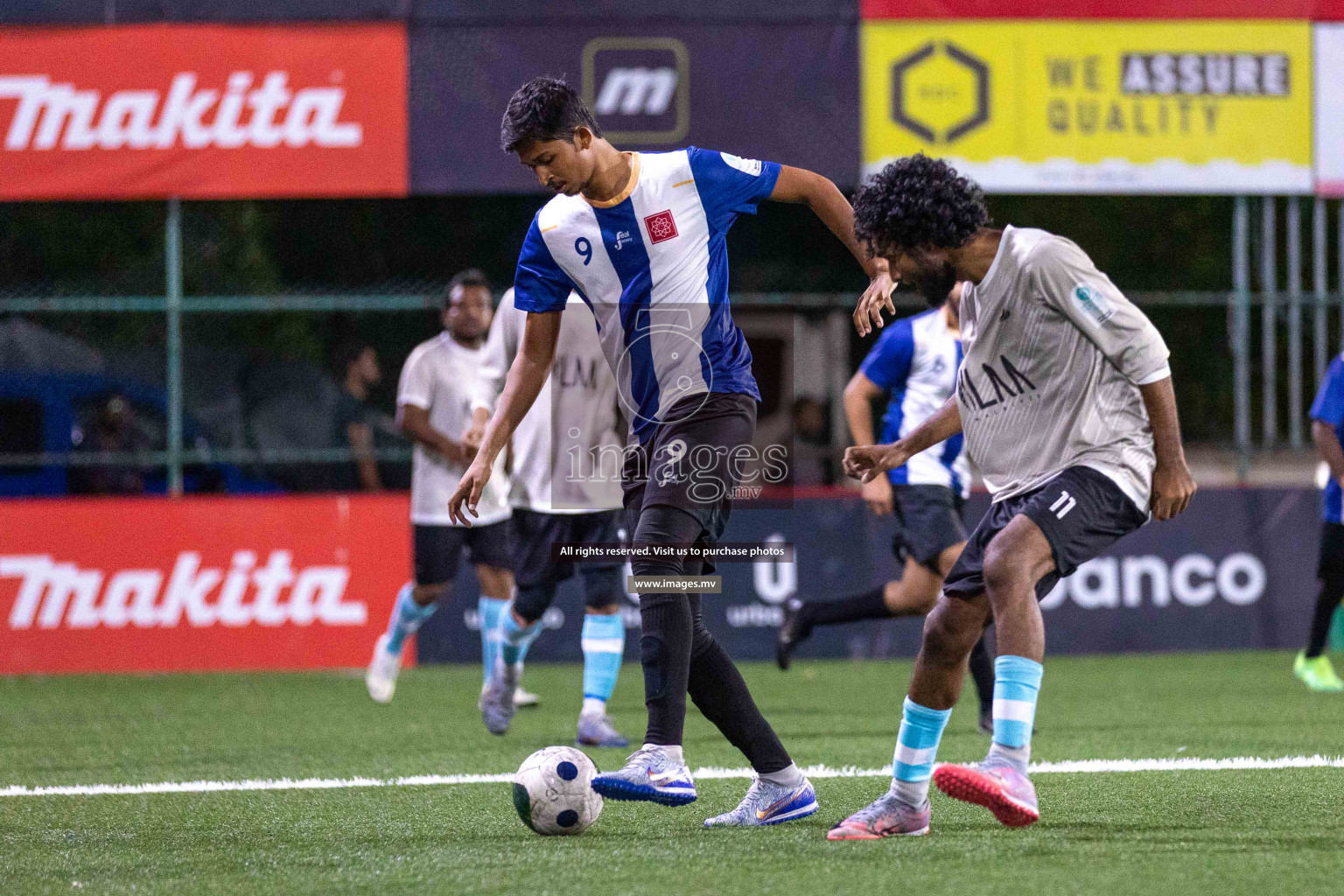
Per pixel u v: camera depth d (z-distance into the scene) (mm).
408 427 26375
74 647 33938
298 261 50531
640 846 13117
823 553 35500
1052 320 12586
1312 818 14195
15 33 33688
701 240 13789
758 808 14195
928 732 13289
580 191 13602
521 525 22172
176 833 14539
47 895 11648
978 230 12578
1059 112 34406
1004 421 13094
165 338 45125
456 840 13766
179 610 34156
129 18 33875
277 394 39469
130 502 34219
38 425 38219
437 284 50938
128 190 33844
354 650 34438
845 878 11461
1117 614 35469
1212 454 41969
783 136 34125
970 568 13180
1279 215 46375
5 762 20281
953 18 34281
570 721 25125
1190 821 14070
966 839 13125
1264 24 34562
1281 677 30734
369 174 34062
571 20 33969
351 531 34562
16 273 48719
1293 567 35875
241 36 33969
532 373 14367
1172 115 34562
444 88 34094
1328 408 28016
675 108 34000
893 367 23422
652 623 13172
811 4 34094
